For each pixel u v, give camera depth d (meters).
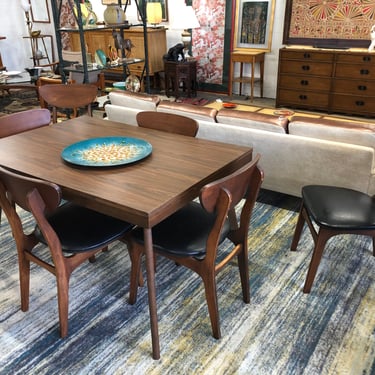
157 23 6.00
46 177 1.59
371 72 4.55
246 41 5.70
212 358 1.57
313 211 1.82
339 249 2.26
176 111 2.81
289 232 2.45
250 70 5.91
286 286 1.97
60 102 2.96
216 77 6.16
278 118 2.46
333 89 4.87
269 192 2.99
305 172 2.44
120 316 1.79
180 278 2.06
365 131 2.16
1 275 2.08
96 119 2.46
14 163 1.74
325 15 5.01
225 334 1.68
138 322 1.76
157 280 2.04
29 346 1.63
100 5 6.48
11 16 7.09
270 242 2.34
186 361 1.55
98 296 1.93
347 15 4.87
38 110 2.45
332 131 2.24
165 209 1.38
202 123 2.64
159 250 1.58
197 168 1.66
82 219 1.75
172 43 6.43
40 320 1.78
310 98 5.08
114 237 1.66
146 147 1.88
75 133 2.16
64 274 1.56
